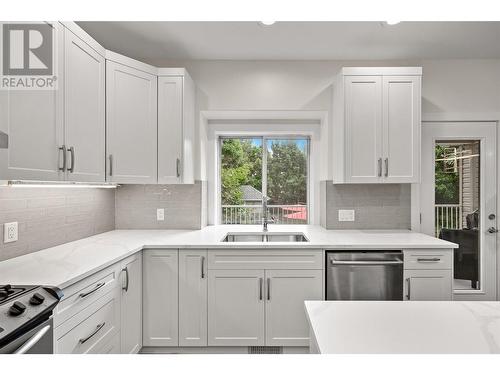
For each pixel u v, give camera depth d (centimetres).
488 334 83
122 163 233
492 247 293
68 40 181
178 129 257
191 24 230
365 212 295
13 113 144
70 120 183
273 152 338
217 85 295
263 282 230
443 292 226
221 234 270
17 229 183
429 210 295
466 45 264
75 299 147
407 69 256
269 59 292
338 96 270
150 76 252
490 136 293
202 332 231
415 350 74
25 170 150
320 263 229
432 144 294
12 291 121
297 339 230
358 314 96
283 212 338
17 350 103
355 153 258
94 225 264
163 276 230
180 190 298
